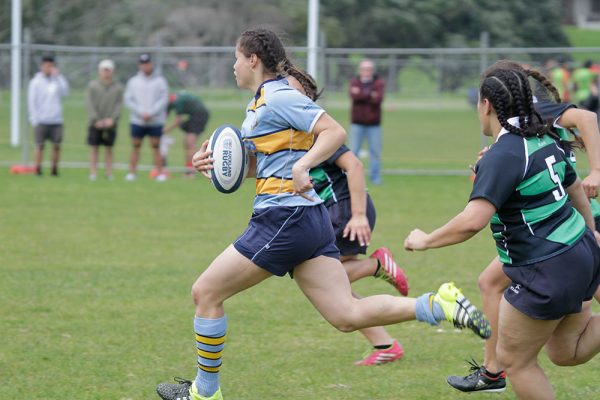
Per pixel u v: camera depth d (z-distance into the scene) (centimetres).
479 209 1327
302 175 1390
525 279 1364
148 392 1688
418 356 1945
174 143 7344
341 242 1806
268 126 1435
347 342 2052
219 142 1504
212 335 1495
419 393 1700
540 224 1359
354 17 15300
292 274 1498
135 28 14075
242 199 4391
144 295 2470
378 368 1858
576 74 7306
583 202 1452
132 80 4962
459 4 16000
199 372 1525
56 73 5094
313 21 5734
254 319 2239
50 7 14312
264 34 1476
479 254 3114
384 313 1435
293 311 2320
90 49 5116
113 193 4509
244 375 1802
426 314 1402
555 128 1527
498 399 1673
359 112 4862
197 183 4966
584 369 1864
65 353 1931
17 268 2788
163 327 2152
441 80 10869
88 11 14488
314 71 5225
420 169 5769
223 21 13200
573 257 1352
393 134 7975
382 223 3728
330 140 1402
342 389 1719
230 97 10431
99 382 1742
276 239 1439
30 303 2361
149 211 3969
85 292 2494
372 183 4991
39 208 3994
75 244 3194
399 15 15300
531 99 1373
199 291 1484
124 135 7944
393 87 10944
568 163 1410
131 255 3020
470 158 6347
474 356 1945
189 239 3325
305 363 1886
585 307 1452
